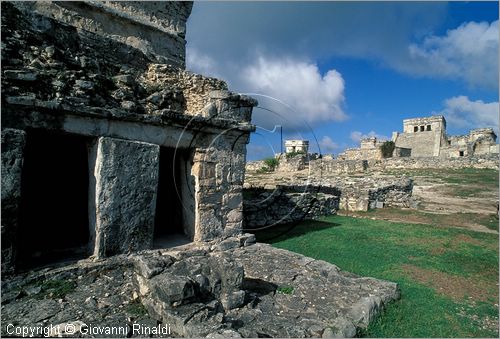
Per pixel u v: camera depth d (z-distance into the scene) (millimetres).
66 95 5164
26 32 5234
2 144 4355
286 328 3820
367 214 14008
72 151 7508
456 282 6184
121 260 5422
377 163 34562
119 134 5684
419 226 11172
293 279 5582
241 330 3727
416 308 4980
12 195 4457
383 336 4070
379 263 7105
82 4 7953
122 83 6434
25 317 3748
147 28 9461
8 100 4410
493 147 36094
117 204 5566
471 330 4387
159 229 8094
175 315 3625
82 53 6191
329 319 4219
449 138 45188
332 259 7297
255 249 7223
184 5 10609
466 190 20188
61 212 7363
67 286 4586
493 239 9469
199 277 4285
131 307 4141
